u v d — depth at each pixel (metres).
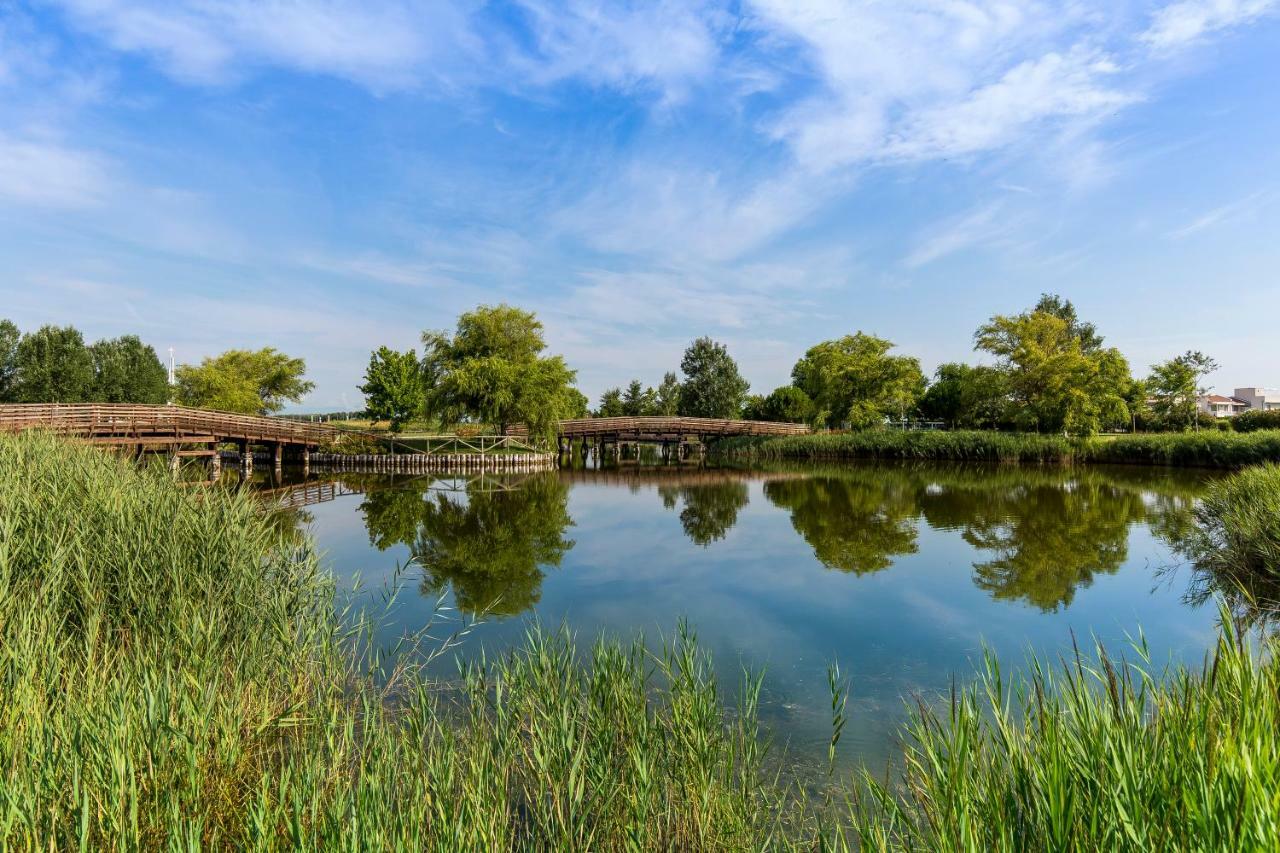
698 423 39.72
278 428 26.91
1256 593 7.88
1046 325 33.66
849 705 5.29
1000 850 2.21
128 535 5.52
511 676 4.48
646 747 3.59
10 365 28.00
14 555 4.80
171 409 22.59
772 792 3.91
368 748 3.69
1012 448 31.50
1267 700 2.38
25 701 2.95
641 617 7.78
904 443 34.31
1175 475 24.55
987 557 11.09
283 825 2.68
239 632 4.81
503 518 15.52
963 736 2.74
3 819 2.30
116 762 2.56
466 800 2.94
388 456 29.17
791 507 17.50
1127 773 2.19
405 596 8.61
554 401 31.95
